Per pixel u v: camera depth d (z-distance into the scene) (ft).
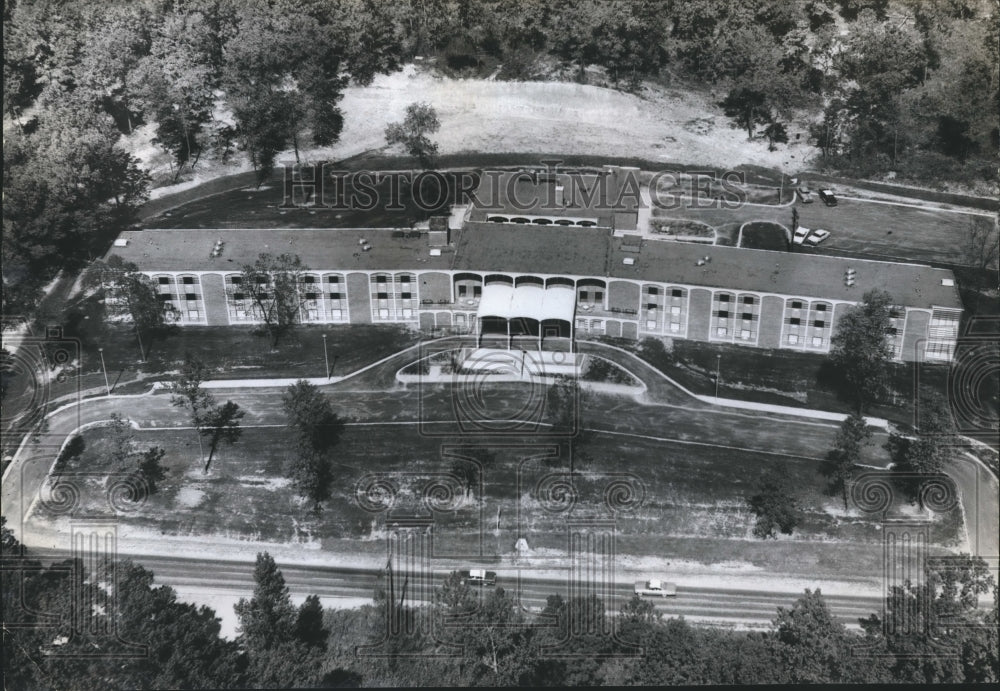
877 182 453.17
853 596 357.41
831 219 445.37
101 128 457.68
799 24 459.73
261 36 459.73
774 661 327.67
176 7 458.91
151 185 456.86
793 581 362.12
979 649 341.41
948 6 451.53
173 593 358.02
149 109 459.73
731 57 459.73
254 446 396.98
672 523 374.22
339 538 375.66
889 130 453.99
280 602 344.08
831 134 458.50
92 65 456.45
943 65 451.94
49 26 456.04
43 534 378.94
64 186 440.86
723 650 333.62
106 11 457.27
